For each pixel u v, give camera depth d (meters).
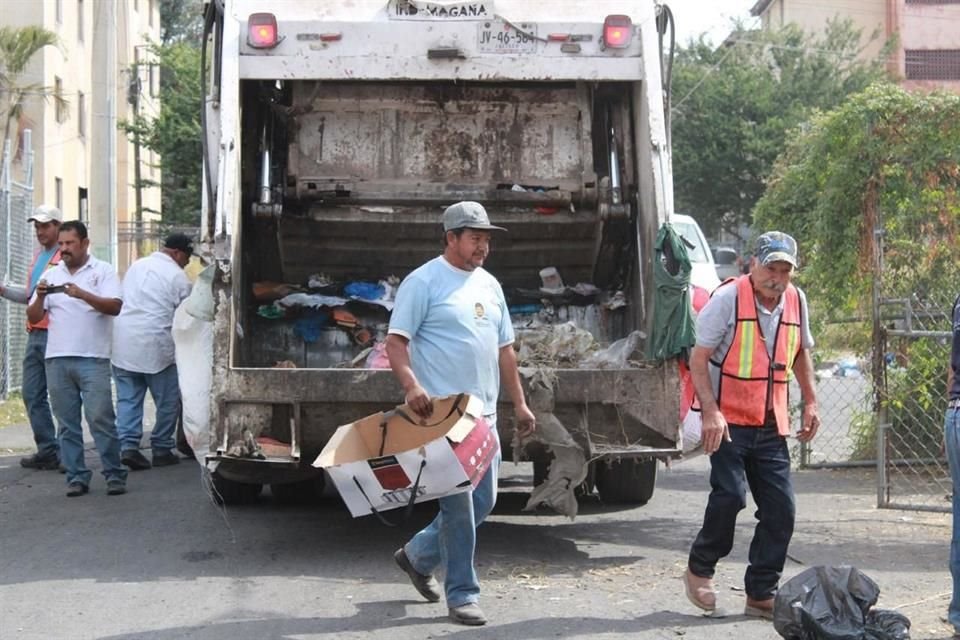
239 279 7.56
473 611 5.67
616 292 8.77
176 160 39.31
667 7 7.92
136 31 45.91
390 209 8.41
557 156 8.36
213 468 7.41
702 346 5.77
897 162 9.45
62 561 7.01
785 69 41.44
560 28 7.63
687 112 41.31
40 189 32.62
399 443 5.63
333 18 7.57
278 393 6.83
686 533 7.78
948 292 9.51
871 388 10.01
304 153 8.28
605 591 6.31
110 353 9.12
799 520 8.16
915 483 9.62
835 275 9.73
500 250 8.80
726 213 42.00
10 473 10.19
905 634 5.18
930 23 48.69
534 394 6.83
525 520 8.22
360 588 6.38
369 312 8.76
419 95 8.27
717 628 5.63
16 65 28.39
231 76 7.41
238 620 5.77
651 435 6.95
